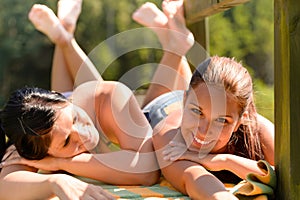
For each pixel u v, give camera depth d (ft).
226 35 28.53
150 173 7.40
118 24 31.37
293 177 6.01
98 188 6.46
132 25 31.22
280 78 6.16
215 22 28.53
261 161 6.52
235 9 28.55
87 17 31.48
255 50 28.53
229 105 6.85
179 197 6.77
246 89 6.97
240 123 7.25
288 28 5.95
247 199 6.38
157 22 10.27
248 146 7.42
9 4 32.96
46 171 7.47
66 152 7.28
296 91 5.96
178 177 6.88
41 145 7.06
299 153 5.99
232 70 6.94
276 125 6.34
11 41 32.91
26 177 6.84
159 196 6.81
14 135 7.06
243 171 6.86
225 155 7.06
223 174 7.32
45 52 33.04
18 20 32.91
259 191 6.27
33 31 32.89
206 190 6.35
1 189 6.95
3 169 7.23
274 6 6.27
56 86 10.45
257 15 28.58
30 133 6.95
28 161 7.26
